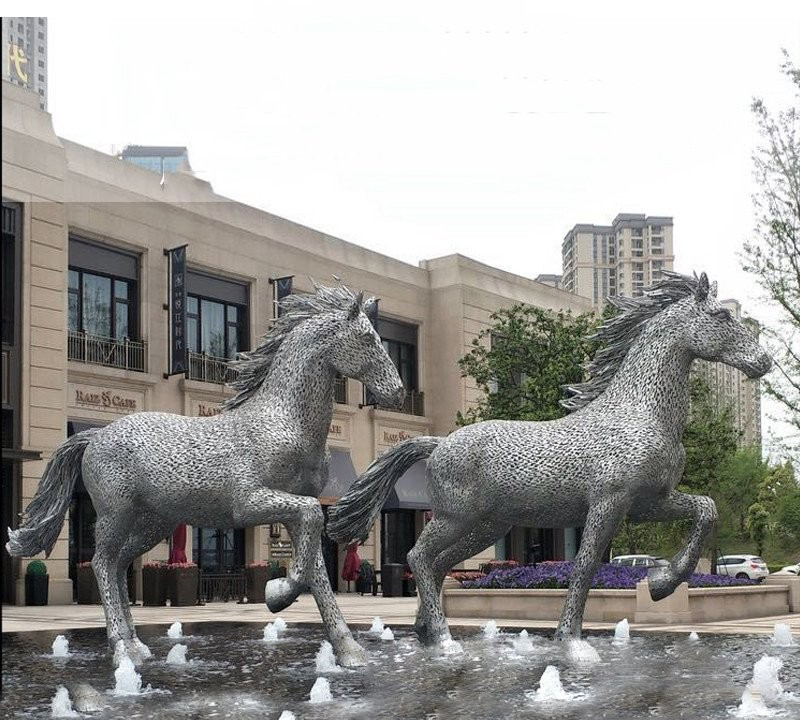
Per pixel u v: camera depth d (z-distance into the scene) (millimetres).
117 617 7598
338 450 28891
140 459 7262
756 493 45781
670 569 7918
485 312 33156
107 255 23422
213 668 6730
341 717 4688
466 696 5285
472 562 31016
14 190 20531
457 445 7848
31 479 20391
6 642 9195
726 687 5527
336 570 28375
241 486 7004
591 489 7406
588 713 4715
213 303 26188
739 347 7418
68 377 21812
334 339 7281
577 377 24438
